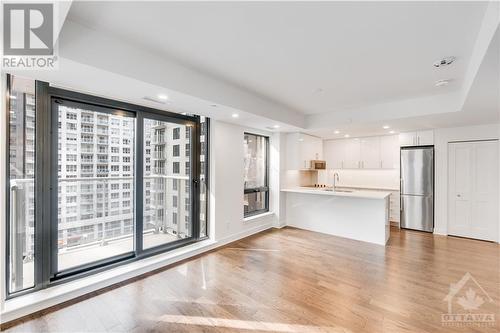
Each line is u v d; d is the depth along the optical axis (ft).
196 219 13.04
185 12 5.56
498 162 14.01
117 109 9.73
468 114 11.73
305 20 5.83
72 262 9.53
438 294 8.29
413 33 6.35
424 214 16.33
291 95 11.85
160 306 7.67
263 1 5.13
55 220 8.25
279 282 9.23
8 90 7.23
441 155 15.67
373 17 5.67
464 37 6.51
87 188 10.12
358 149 20.02
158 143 12.55
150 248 10.96
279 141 17.51
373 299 8.01
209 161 13.48
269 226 17.37
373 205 14.11
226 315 7.23
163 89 8.13
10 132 7.42
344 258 11.62
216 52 7.56
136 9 5.45
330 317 7.10
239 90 10.89
